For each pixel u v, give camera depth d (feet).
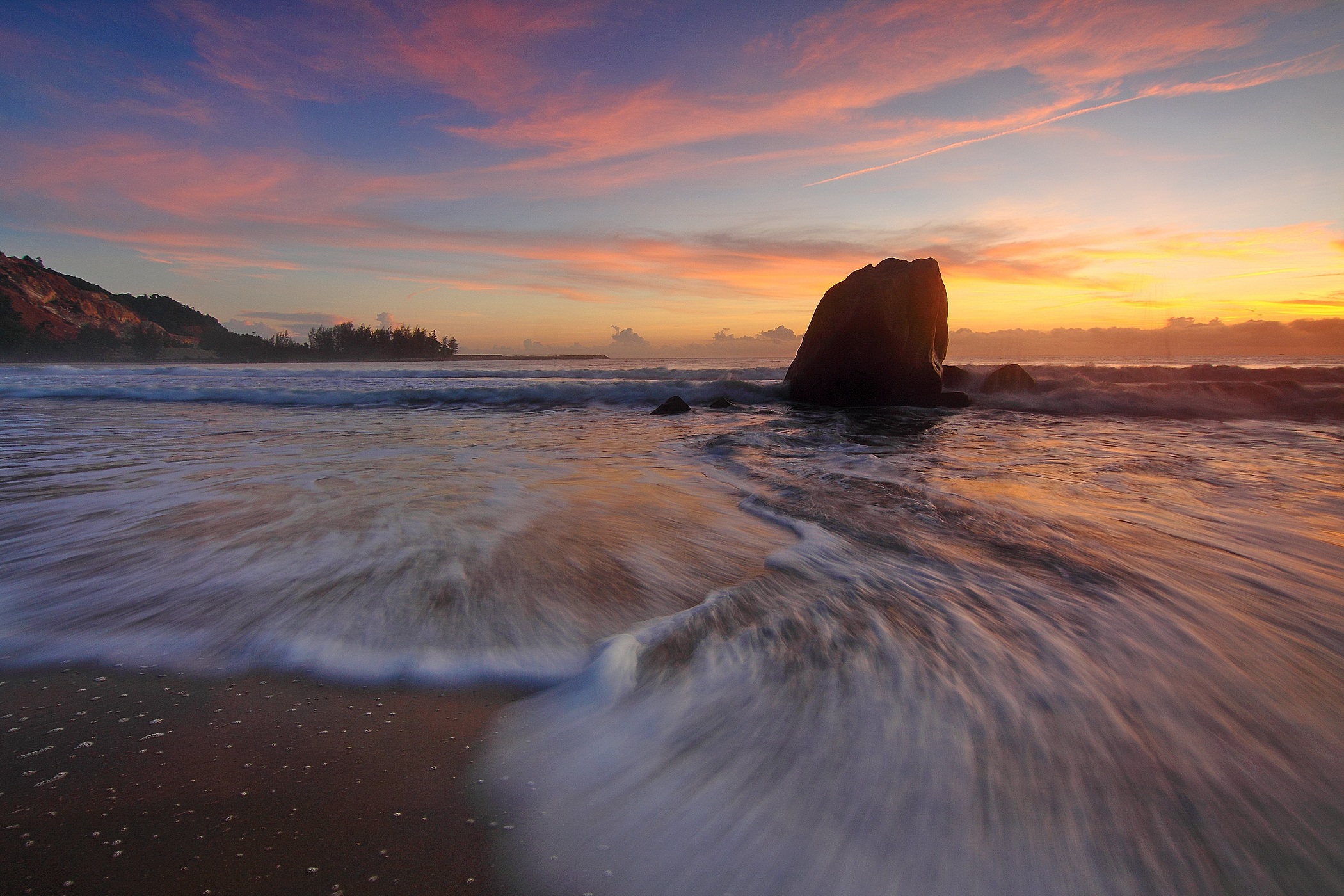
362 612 7.64
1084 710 5.49
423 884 3.94
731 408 41.47
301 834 4.35
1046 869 3.83
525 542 10.46
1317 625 7.29
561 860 4.09
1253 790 4.48
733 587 8.37
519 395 48.29
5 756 5.08
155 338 577.43
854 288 43.37
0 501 13.11
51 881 3.91
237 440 24.08
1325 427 29.89
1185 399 38.34
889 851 3.98
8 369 96.58
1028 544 10.41
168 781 4.85
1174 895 3.63
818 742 5.08
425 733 5.50
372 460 19.29
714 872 3.91
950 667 6.23
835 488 15.05
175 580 8.59
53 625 7.28
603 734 5.38
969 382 47.03
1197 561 9.55
